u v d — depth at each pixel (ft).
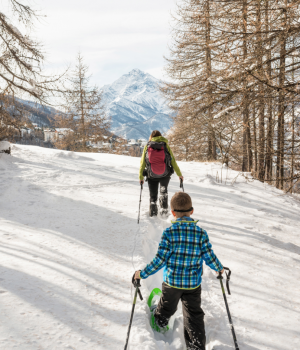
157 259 7.55
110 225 15.72
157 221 17.30
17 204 18.02
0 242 12.23
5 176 24.23
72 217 16.53
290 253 14.89
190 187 27.84
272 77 22.35
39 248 11.98
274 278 11.85
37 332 7.04
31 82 34.63
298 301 10.32
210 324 8.68
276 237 17.02
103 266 10.90
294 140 25.52
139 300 8.93
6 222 14.87
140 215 17.76
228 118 29.60
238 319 8.98
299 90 21.42
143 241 13.79
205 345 8.10
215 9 28.68
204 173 35.12
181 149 66.18
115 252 12.29
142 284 9.99
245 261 13.21
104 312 8.16
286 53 22.18
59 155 37.60
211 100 30.96
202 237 7.71
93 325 7.56
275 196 27.81
